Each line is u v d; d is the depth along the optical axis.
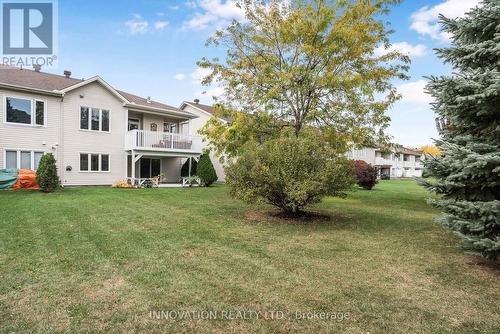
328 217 8.73
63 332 2.67
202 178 20.09
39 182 13.18
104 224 6.97
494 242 3.95
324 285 3.80
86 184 17.73
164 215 8.34
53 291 3.46
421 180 4.89
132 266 4.30
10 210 8.39
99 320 2.88
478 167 4.04
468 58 4.86
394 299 3.45
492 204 3.92
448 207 4.82
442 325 2.91
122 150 19.25
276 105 12.45
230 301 3.32
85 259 4.54
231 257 4.82
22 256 4.60
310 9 11.76
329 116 12.47
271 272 4.20
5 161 15.09
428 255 5.16
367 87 10.91
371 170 20.64
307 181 7.30
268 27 12.54
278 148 7.79
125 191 14.93
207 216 8.34
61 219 7.36
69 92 17.03
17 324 2.78
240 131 11.79
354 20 11.73
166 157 22.47
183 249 5.20
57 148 16.66
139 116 20.92
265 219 8.07
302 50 11.36
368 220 8.45
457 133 5.19
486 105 4.29
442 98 4.61
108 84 18.27
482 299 3.48
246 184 7.97
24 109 15.60
